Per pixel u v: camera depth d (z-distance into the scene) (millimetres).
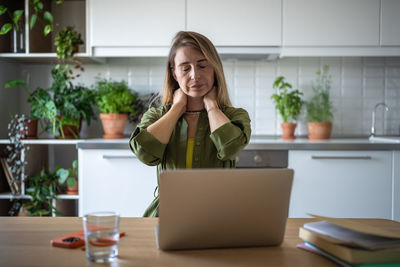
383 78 3131
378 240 782
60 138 2852
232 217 858
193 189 822
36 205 2688
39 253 849
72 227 1075
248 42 2744
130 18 2748
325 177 2500
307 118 3135
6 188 2939
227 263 792
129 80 3166
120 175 2520
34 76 3180
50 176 2760
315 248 871
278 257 833
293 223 1156
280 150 2504
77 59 2844
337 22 2734
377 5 2725
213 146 1395
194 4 2734
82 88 2943
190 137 1425
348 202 2500
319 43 2744
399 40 2725
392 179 2492
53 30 3148
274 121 3164
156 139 1300
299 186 2504
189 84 1360
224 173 826
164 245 864
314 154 2502
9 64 3033
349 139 2887
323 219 895
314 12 2732
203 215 845
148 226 1100
